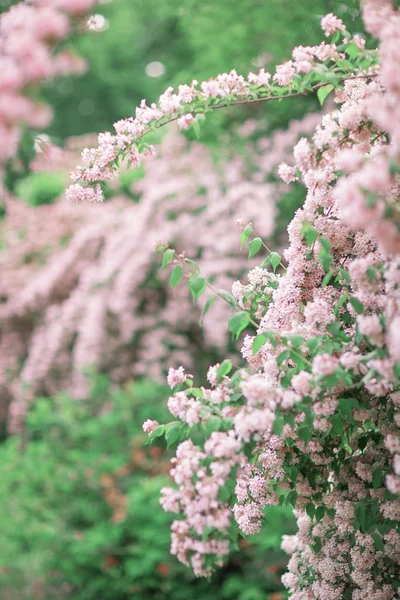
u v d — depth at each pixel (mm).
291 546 2152
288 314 1810
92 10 1265
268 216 5320
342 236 1752
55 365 6238
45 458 4602
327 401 1575
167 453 4785
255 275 1991
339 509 1756
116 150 1928
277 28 5477
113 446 4688
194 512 1484
